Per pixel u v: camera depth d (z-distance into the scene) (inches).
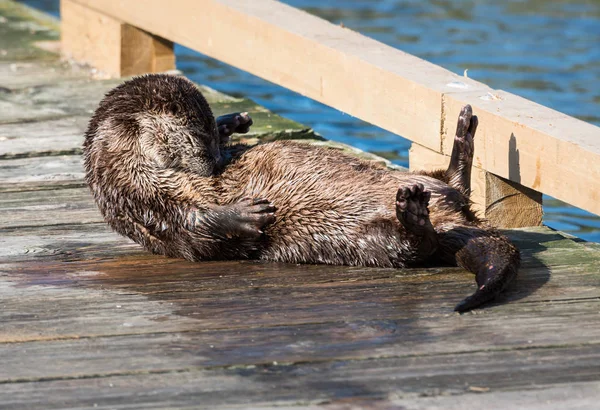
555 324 509.4
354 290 562.3
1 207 722.8
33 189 761.6
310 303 544.1
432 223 585.3
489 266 548.7
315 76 821.2
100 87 1048.2
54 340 499.8
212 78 1283.2
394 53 791.1
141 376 460.1
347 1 1729.8
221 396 439.8
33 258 627.2
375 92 760.3
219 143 652.1
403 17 1604.3
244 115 671.1
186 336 502.9
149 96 616.7
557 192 624.4
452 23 1562.5
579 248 629.0
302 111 1157.7
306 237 603.5
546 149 627.8
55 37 1266.0
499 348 483.5
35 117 943.7
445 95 695.7
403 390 442.6
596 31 1507.1
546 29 1520.7
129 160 611.2
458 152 621.9
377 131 1090.1
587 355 475.2
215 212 599.2
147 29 1040.8
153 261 621.0
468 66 1307.8
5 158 831.7
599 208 593.6
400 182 596.4
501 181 676.7
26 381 456.1
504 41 1445.6
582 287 559.2
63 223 693.9
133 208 616.7
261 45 881.5
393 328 507.5
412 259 585.0
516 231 674.2
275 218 607.2
